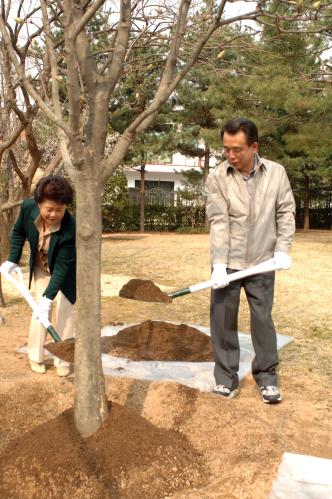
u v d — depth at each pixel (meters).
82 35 2.71
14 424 3.20
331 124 13.49
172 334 4.86
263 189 3.62
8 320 5.88
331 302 7.19
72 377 3.98
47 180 3.53
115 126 17.50
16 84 5.74
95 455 2.64
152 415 3.25
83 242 2.65
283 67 11.61
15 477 2.55
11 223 8.70
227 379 3.74
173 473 2.66
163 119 18.72
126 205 21.53
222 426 3.16
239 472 2.65
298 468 2.69
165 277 9.25
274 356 3.70
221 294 3.67
